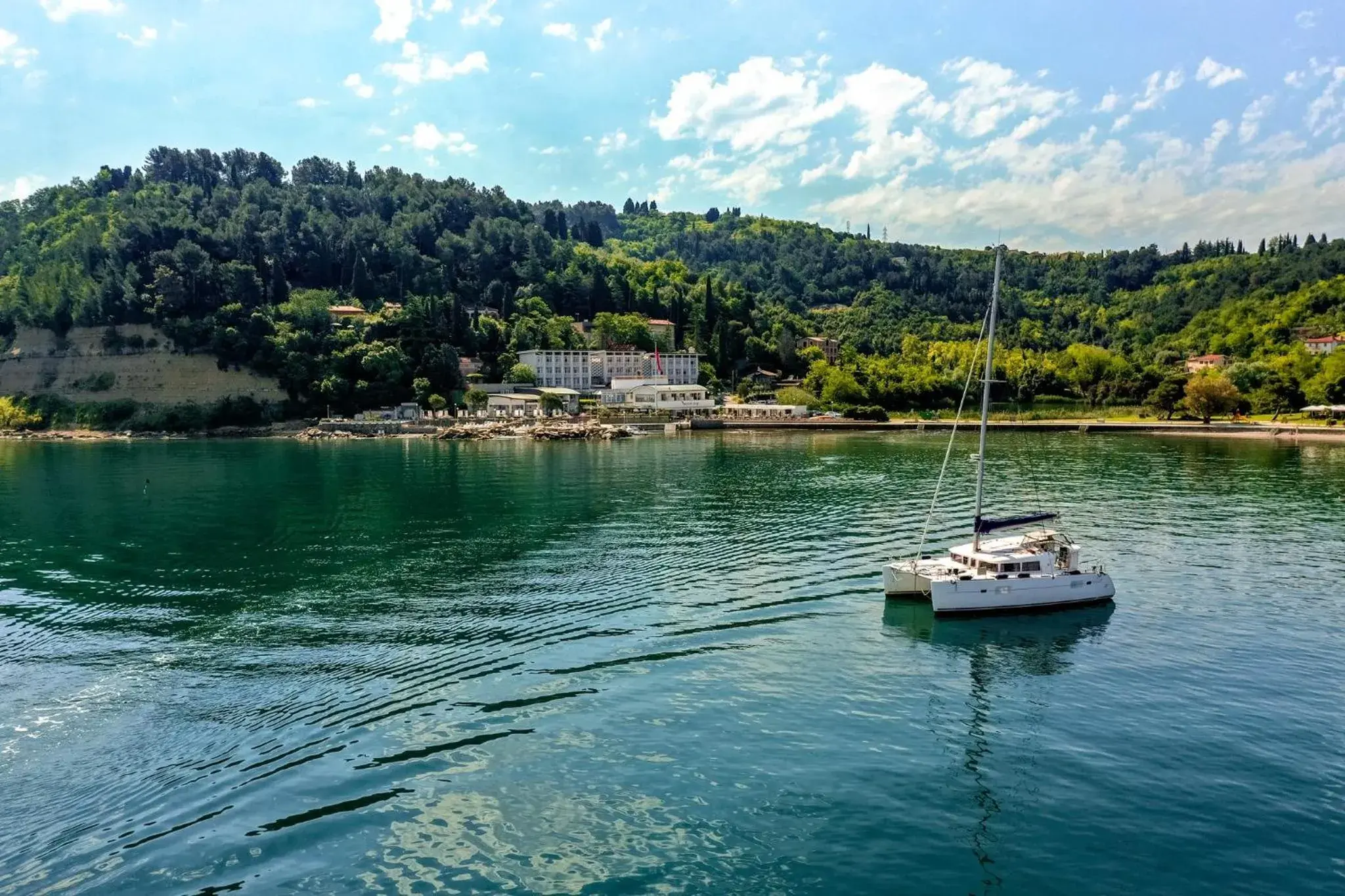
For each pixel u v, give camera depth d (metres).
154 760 37.22
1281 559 71.31
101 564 72.19
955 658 48.88
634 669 46.94
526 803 33.56
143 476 135.00
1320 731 39.81
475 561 71.75
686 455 159.75
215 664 48.25
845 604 58.72
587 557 72.38
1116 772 36.09
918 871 29.53
